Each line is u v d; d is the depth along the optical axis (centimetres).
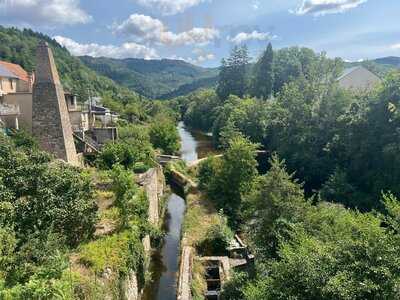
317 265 865
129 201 1722
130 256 1414
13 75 3500
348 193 2602
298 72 6669
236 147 2748
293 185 1630
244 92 7094
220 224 2141
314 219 1444
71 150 2467
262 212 1597
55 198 1288
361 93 3384
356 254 844
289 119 3734
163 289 1719
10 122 2855
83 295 1019
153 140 4769
